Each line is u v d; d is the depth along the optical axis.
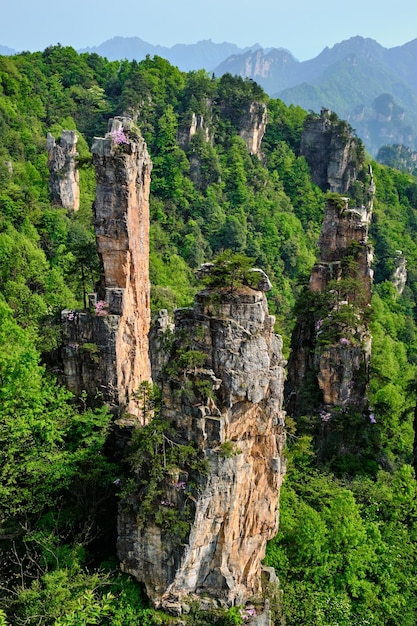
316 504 45.47
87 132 145.25
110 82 162.00
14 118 127.19
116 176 40.81
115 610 32.06
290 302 116.38
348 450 59.19
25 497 35.56
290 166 155.25
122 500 32.97
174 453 31.95
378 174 170.62
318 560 39.81
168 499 32.16
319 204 152.88
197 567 32.84
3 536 35.66
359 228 65.69
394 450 65.69
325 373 59.47
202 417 31.55
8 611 32.72
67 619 28.30
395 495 47.34
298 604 37.62
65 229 100.56
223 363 32.25
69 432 40.38
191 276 111.75
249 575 35.59
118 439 41.62
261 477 35.00
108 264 43.03
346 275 65.12
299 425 58.00
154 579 32.56
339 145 154.38
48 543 34.56
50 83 155.12
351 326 60.28
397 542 43.84
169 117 136.38
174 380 32.31
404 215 165.00
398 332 117.81
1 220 96.56
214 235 127.94
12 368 37.56
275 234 132.62
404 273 139.75
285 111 168.00
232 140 146.75
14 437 36.00
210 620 32.59
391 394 68.38
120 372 43.47
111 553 35.91
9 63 143.88
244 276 33.22
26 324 63.47
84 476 37.12
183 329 33.31
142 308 46.84
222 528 32.84
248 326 32.56
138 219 44.19
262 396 32.84
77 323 42.69
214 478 31.52
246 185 142.88
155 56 156.75
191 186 134.00
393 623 40.03
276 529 37.00
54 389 41.06
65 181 108.94
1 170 105.25
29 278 81.38
